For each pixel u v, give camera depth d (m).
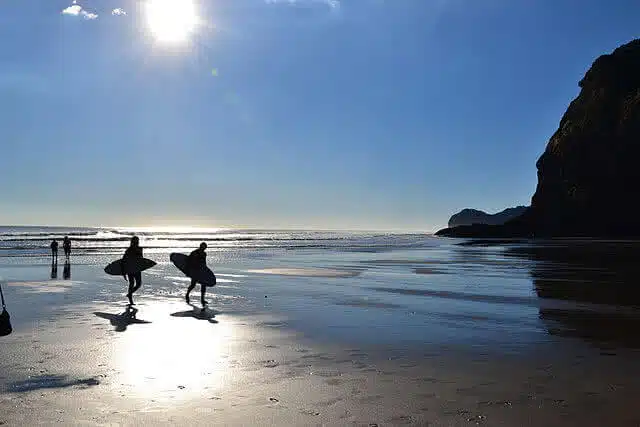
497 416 5.10
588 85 92.19
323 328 10.11
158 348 8.31
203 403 5.58
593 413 5.17
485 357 7.66
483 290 16.75
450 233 131.75
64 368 7.04
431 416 5.12
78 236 120.00
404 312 12.22
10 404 5.53
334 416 5.14
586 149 86.19
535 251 45.31
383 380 6.45
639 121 78.38
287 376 6.66
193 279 14.09
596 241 69.44
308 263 32.53
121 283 19.17
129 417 5.14
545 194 94.81
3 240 85.00
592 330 9.82
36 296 15.23
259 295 15.72
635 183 78.69
